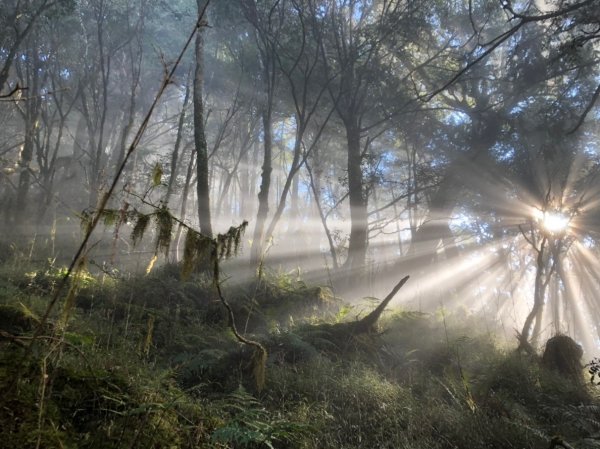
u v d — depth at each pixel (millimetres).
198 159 12586
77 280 3008
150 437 3641
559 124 15961
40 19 16391
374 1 17547
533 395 7430
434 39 18328
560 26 11383
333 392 6020
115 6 20391
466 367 8242
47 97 20531
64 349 4637
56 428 3303
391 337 9328
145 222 3904
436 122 19531
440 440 5277
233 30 18328
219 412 4734
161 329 7316
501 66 18516
